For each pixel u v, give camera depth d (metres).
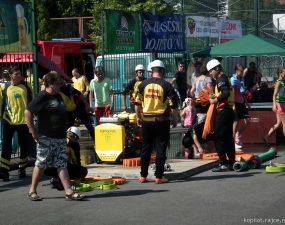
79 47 24.23
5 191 9.98
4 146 10.95
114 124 12.05
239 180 10.26
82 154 14.25
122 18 16.30
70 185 9.07
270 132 15.18
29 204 8.84
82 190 9.55
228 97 11.10
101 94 15.44
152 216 7.87
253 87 19.55
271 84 23.89
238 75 13.84
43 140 8.79
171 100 9.91
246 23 25.50
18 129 10.99
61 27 33.84
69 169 9.55
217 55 18.33
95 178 10.43
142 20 17.45
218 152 11.27
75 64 23.88
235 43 18.48
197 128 12.52
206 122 11.20
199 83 12.81
